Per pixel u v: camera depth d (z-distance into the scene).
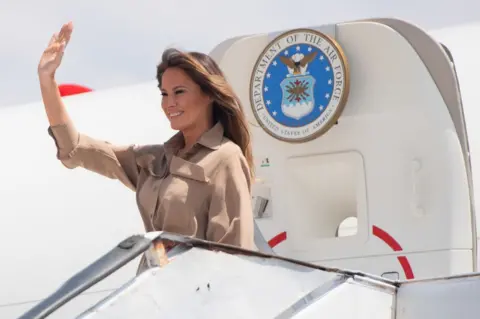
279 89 22.14
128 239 9.91
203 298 9.84
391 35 21.38
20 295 25.28
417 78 21.11
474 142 23.28
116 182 26.19
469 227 20.86
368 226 21.41
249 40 22.61
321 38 21.84
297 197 22.22
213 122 13.12
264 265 10.32
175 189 12.26
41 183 26.67
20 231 25.91
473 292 10.44
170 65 12.95
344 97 21.50
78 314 9.77
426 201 20.94
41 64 12.97
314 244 21.92
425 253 20.83
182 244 10.00
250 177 12.81
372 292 11.03
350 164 21.62
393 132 21.30
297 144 22.09
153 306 9.55
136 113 27.81
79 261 25.30
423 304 10.84
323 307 10.48
